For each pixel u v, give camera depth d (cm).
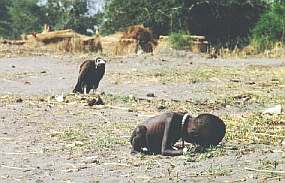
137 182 797
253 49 3750
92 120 1274
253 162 900
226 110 1465
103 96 1620
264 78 2198
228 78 2167
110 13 5100
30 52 3183
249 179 808
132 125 1211
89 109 1415
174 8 4834
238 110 1470
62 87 1869
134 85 1942
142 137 958
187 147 977
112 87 1883
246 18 4897
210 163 892
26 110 1395
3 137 1096
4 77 2111
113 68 2506
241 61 2972
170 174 834
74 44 3641
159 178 813
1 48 3262
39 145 1030
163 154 941
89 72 1633
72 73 2302
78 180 811
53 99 1568
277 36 4016
